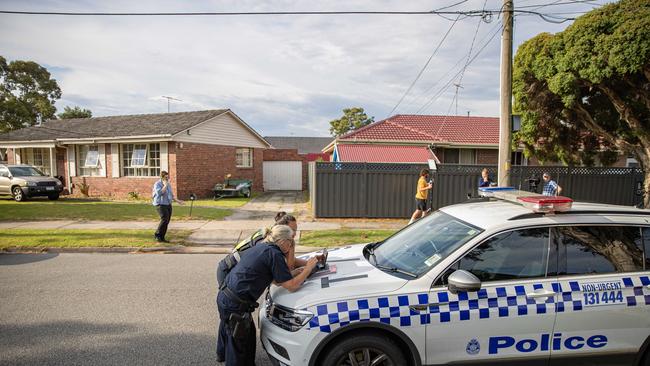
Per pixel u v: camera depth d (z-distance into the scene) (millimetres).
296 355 2893
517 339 2941
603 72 9102
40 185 17078
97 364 3627
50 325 4496
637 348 3037
